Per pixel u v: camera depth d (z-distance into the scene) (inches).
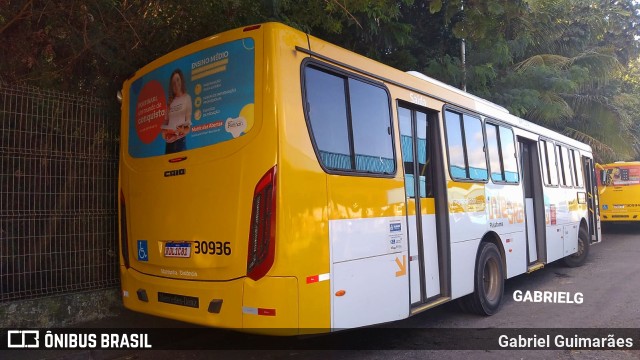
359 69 188.1
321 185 162.7
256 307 150.3
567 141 439.5
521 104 503.2
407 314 200.2
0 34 222.1
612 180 777.6
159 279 181.9
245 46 162.2
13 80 227.5
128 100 209.5
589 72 621.6
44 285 226.5
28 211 221.1
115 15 242.4
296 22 296.2
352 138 179.6
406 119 220.7
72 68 243.8
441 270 233.9
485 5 291.1
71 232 235.6
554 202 385.4
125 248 203.0
